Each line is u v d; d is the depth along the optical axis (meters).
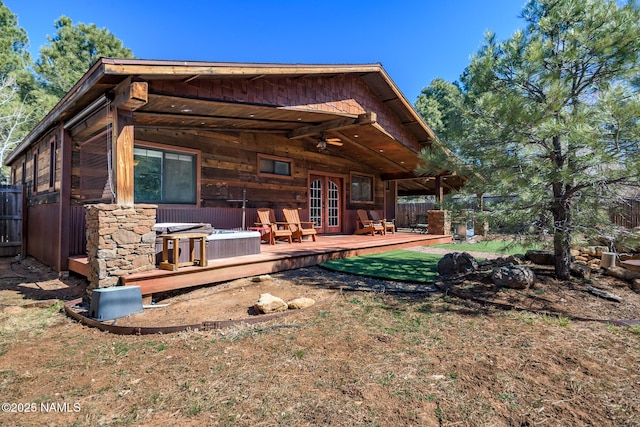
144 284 3.76
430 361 2.46
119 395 2.07
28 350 2.70
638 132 3.30
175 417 1.85
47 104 15.04
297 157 9.54
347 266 5.91
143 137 6.23
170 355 2.58
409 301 3.92
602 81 4.11
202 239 4.34
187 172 6.93
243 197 7.94
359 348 2.67
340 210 11.23
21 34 18.75
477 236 11.65
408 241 8.84
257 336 2.91
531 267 5.08
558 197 4.30
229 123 6.87
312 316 3.42
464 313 3.48
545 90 4.23
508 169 4.37
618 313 3.39
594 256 5.69
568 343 2.73
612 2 3.88
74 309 3.63
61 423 1.81
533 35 4.39
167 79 4.29
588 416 1.83
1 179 15.20
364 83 7.47
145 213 4.00
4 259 7.86
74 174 5.52
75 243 5.48
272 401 1.98
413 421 1.81
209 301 3.94
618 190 4.05
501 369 2.33
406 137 9.05
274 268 5.38
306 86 6.14
